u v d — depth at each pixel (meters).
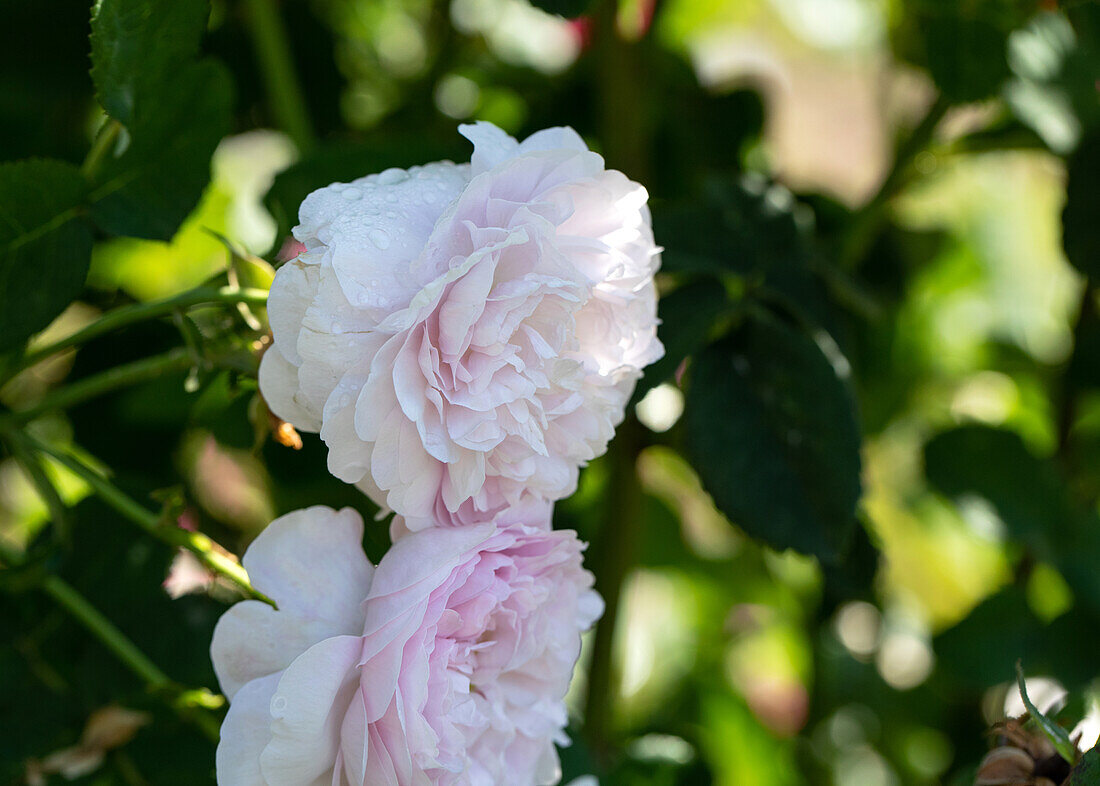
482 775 0.57
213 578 0.64
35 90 0.71
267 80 0.71
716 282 0.66
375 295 0.55
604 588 0.71
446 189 0.56
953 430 0.71
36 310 0.60
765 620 0.85
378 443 0.56
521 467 0.57
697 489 0.79
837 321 0.67
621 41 0.70
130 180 0.60
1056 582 0.76
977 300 0.84
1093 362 0.74
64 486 0.77
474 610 0.57
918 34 0.74
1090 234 0.67
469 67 0.78
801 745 0.80
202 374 0.59
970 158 0.76
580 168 0.56
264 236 0.77
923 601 0.85
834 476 0.63
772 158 0.80
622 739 0.78
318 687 0.55
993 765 0.58
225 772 0.56
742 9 0.82
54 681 0.63
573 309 0.56
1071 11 0.70
